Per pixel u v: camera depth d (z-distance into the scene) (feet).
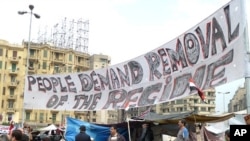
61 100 54.49
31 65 296.92
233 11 27.12
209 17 30.58
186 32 34.24
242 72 25.16
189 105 298.15
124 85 45.14
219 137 54.24
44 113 290.97
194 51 33.01
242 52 25.41
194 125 48.39
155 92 39.34
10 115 273.13
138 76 42.63
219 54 28.96
